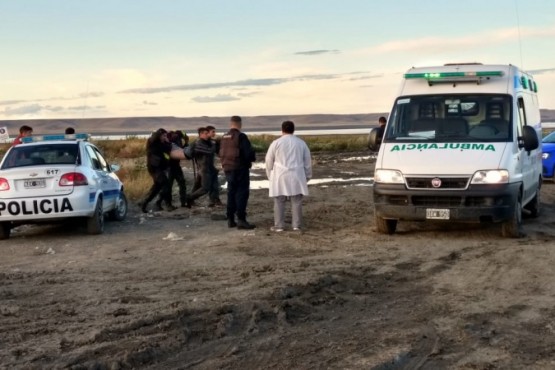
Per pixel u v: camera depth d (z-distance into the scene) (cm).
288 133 1202
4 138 2278
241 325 639
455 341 586
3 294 776
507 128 1105
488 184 1030
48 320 662
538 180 1331
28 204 1163
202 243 1097
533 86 1393
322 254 984
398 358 543
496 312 671
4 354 560
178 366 536
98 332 609
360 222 1298
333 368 523
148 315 664
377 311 685
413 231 1176
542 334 602
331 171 2700
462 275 839
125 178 2114
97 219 1227
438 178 1045
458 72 1165
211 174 1600
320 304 712
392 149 1114
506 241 1065
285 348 573
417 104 1160
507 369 520
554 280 801
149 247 1080
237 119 1232
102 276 870
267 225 1288
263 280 814
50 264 964
